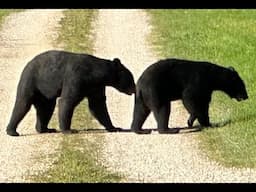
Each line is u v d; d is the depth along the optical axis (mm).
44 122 19516
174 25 34250
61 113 19219
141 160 17375
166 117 19219
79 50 30281
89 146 18328
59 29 33562
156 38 31859
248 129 19188
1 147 18438
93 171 16516
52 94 19234
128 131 19672
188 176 16344
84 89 19125
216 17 36125
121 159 17422
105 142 18672
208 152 17797
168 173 16516
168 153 17828
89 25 34344
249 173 16453
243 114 20531
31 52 29891
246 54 27953
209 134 19016
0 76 26141
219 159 17312
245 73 24828
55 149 18125
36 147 18359
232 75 19922
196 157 17500
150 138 18953
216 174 16438
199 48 29328
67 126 19344
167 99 19234
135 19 35625
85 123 20469
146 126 20125
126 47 30609
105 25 34469
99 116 19594
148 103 19188
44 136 19203
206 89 19516
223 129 19312
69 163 17016
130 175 16359
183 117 20953
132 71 26984
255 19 35625
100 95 19484
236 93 20062
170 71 19281
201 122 19594
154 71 19203
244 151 17734
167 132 19266
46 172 16531
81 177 16109
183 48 29562
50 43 31328
